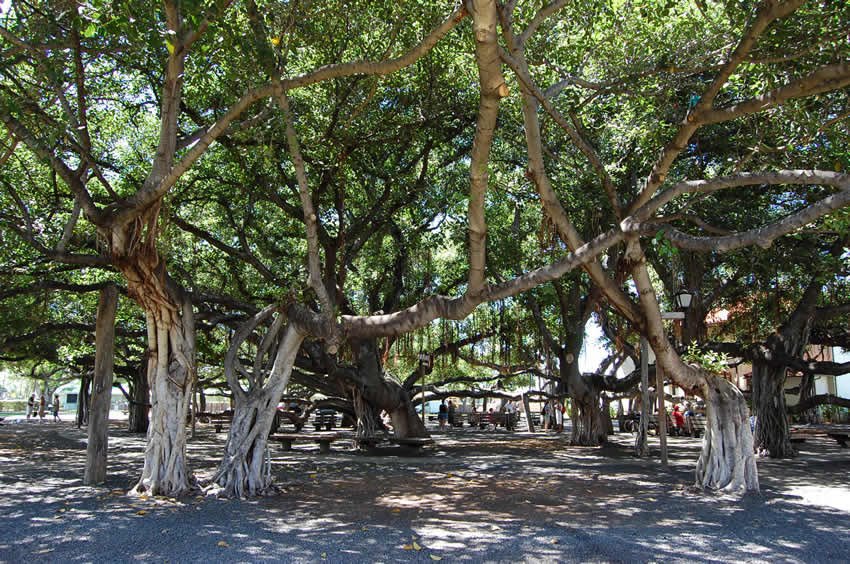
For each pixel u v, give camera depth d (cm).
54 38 862
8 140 1226
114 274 1792
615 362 2306
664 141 1232
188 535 665
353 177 1529
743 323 1941
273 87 788
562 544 632
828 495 933
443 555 589
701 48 1031
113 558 574
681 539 656
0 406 4972
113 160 1494
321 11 1053
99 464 1004
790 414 1617
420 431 1758
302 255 1689
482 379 2220
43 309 1609
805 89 729
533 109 805
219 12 760
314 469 1243
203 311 1387
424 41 707
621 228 828
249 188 1396
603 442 1842
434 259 1995
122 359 2384
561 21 1229
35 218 1351
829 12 832
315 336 965
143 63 1212
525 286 826
